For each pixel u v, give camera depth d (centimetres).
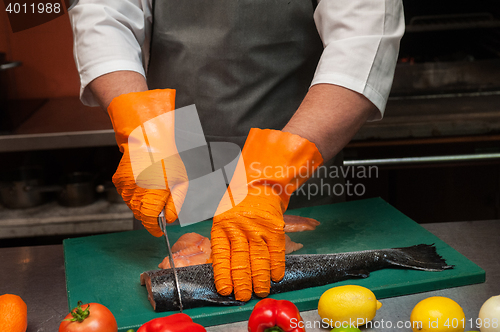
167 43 152
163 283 107
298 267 113
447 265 119
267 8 141
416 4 284
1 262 136
